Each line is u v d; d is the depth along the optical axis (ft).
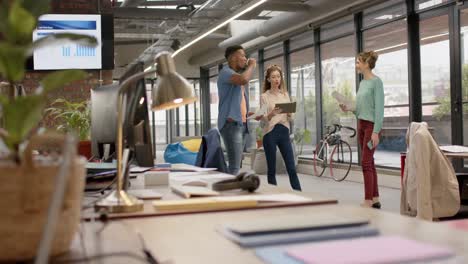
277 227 2.98
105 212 3.76
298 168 32.48
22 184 2.27
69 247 2.61
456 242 2.74
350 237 2.85
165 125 55.11
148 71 4.29
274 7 26.78
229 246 2.77
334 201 4.30
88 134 11.59
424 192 10.49
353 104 16.49
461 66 20.57
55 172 2.32
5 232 2.27
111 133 6.98
